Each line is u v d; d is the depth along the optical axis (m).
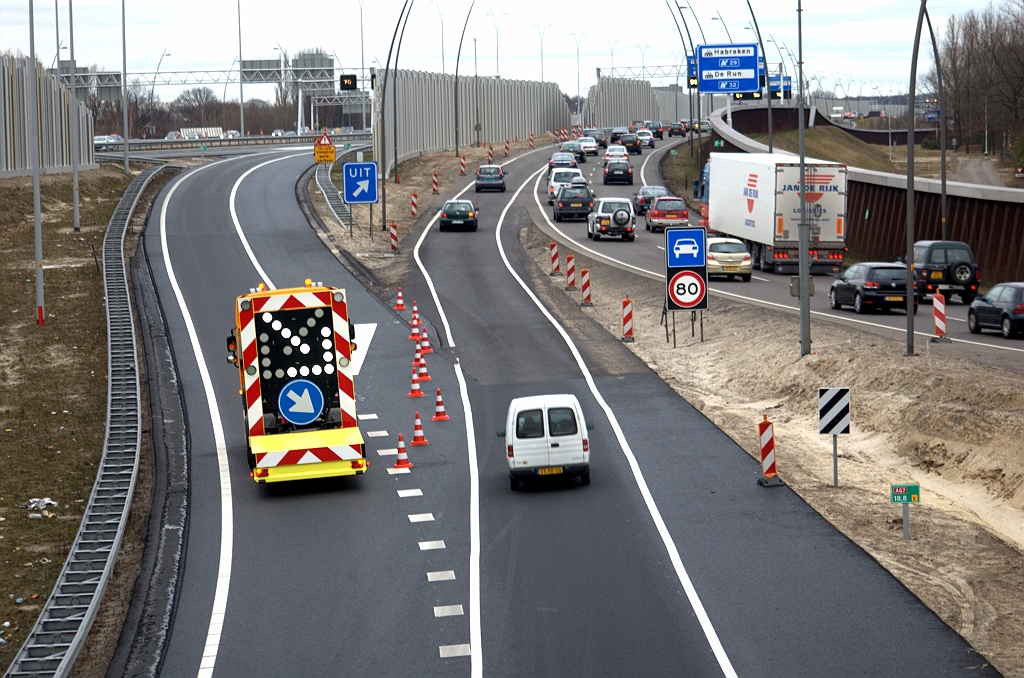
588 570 27.75
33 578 29.27
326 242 84.88
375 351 54.53
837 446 39.34
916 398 41.03
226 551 30.09
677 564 28.00
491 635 24.05
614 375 49.84
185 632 24.94
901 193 85.94
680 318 62.25
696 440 39.72
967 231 76.88
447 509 33.03
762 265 79.44
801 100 49.25
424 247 87.31
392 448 39.69
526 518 31.97
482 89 182.12
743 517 31.52
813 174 75.00
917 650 22.66
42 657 23.38
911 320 45.56
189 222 91.44
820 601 25.38
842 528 30.47
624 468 36.66
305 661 23.16
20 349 56.84
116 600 26.95
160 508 33.94
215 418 43.91
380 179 126.06
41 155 111.44
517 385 48.19
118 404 44.66
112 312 61.41
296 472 34.41
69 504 35.38
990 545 28.97
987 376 40.56
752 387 48.47
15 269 75.81
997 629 23.73
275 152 159.50
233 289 68.31
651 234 100.00
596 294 70.94
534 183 133.88
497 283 73.19
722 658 22.52
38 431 43.72
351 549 29.88
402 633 24.36
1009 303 50.75
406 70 145.00
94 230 90.94
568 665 22.42
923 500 33.19
